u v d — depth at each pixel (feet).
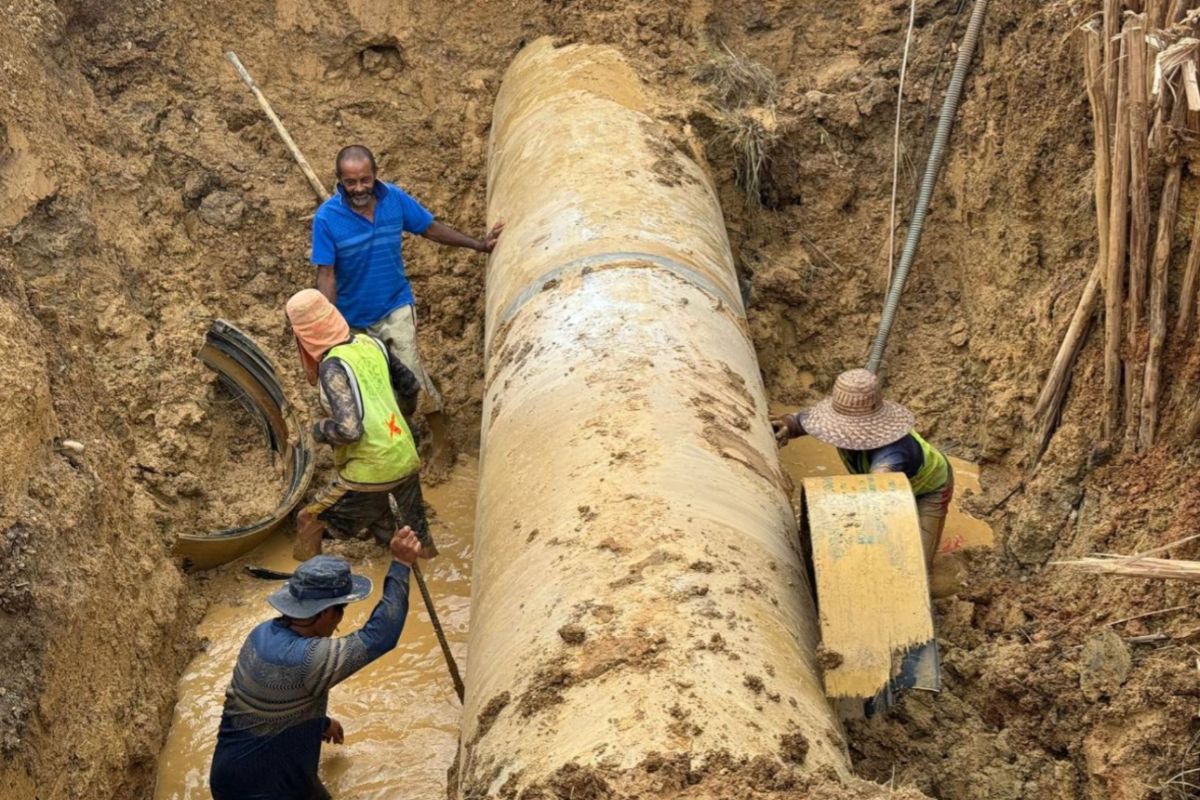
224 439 23.47
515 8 28.40
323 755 18.07
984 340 23.20
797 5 27.48
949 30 25.54
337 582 15.33
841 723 13.51
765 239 25.86
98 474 19.11
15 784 14.24
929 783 16.25
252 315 25.32
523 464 16.08
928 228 24.95
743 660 12.43
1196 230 17.17
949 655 17.90
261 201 26.30
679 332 17.70
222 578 21.90
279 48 28.25
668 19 26.78
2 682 14.83
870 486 14.65
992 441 22.08
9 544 15.84
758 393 17.87
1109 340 18.48
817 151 25.85
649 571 13.37
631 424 15.67
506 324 19.60
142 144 25.90
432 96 28.27
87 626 16.96
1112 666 16.35
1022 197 22.31
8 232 21.93
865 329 25.23
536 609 13.57
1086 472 19.42
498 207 23.47
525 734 12.15
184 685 19.63
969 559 20.24
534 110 24.84
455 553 22.15
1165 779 15.21
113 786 16.62
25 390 17.47
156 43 27.17
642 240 19.97
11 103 22.82
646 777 10.96
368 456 19.62
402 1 28.43
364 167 21.52
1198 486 17.47
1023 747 16.58
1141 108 17.17
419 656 19.88
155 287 24.36
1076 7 20.56
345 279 22.48
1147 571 13.42
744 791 10.89
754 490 15.28
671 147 23.57
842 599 13.69
